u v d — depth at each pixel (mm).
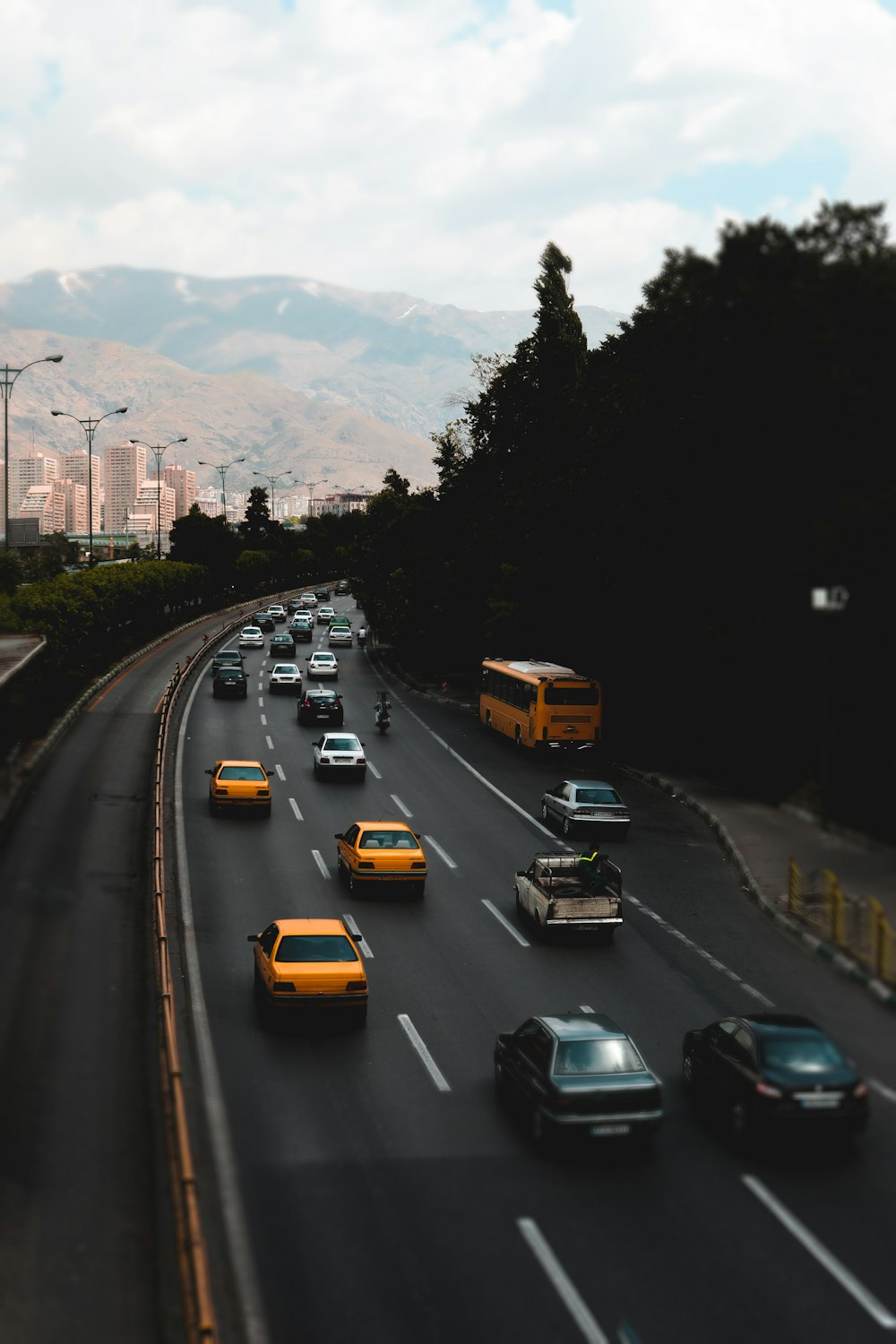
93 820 33594
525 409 66062
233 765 37031
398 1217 13977
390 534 88812
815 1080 15664
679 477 37062
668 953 24750
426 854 32969
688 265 27734
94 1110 16391
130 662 72250
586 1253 13172
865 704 28906
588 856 26875
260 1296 12273
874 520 24578
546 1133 15688
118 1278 12461
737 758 39156
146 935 24391
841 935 24516
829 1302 12242
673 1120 17062
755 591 31766
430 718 58906
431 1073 18641
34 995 20562
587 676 53156
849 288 24984
